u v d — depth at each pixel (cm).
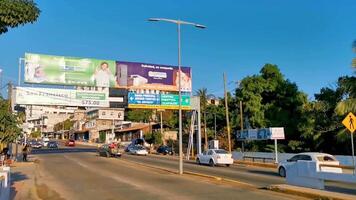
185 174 2672
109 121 12031
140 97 4434
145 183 2125
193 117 5022
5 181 1298
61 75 4134
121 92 4378
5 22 928
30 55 4047
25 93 4016
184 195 1641
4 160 3466
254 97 5309
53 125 16575
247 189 1833
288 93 5306
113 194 1717
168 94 4581
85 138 13162
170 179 2333
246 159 4644
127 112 12050
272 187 1802
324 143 4359
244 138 4684
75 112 14600
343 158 3275
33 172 2914
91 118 12756
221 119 6412
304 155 2478
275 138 4050
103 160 4341
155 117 10894
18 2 932
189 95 4728
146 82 4475
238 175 2652
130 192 1767
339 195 1490
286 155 4034
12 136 3397
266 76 5434
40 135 15050
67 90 4162
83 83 4209
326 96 4394
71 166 3475
